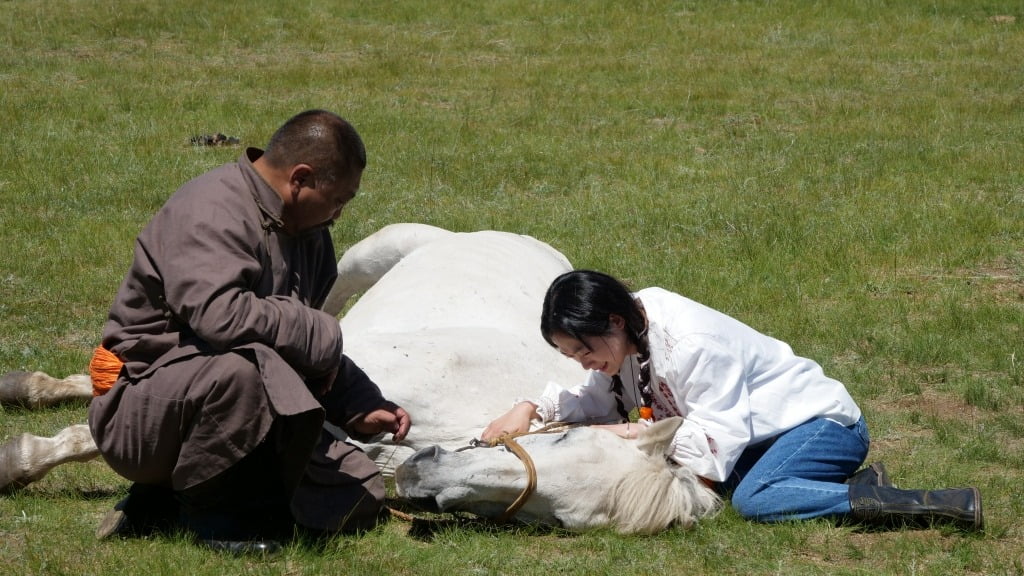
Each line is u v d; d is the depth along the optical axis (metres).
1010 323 12.53
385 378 7.80
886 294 13.69
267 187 7.11
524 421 7.55
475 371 8.02
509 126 23.03
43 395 9.84
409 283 9.34
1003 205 17.41
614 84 27.55
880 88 26.94
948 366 11.36
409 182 18.69
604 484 6.89
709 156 20.80
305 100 25.17
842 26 34.47
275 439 7.07
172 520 7.50
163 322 7.12
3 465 7.86
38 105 23.67
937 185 18.59
